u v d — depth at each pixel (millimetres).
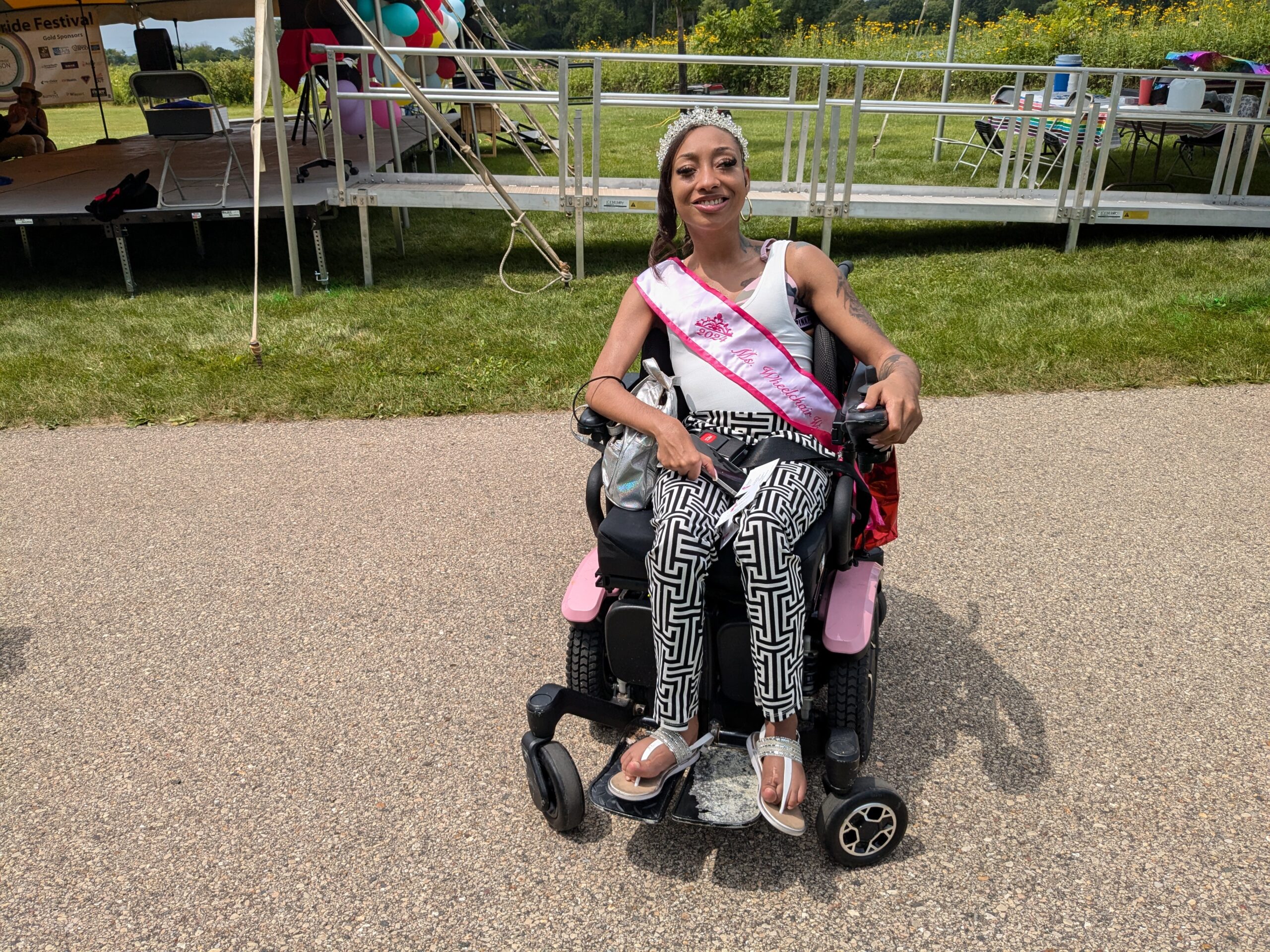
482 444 4855
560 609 3383
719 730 2395
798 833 2078
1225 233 8914
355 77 11008
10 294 7734
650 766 2174
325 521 4078
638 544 2219
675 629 2123
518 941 2059
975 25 23375
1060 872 2195
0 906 2174
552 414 5203
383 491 4348
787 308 2408
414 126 13734
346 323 6656
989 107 7957
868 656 2434
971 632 3172
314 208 7504
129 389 5551
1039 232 9383
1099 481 4258
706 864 2260
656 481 2336
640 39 31703
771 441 2342
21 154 13602
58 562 3775
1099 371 5500
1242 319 6215
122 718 2842
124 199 7504
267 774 2590
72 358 6066
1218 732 2658
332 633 3258
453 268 8344
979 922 2066
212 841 2359
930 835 2318
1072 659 3016
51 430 5129
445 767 2607
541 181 8898
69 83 15195
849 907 2119
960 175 11289
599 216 10586
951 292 7066
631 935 2066
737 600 2203
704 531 2113
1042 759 2574
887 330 6191
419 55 7273
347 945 2055
